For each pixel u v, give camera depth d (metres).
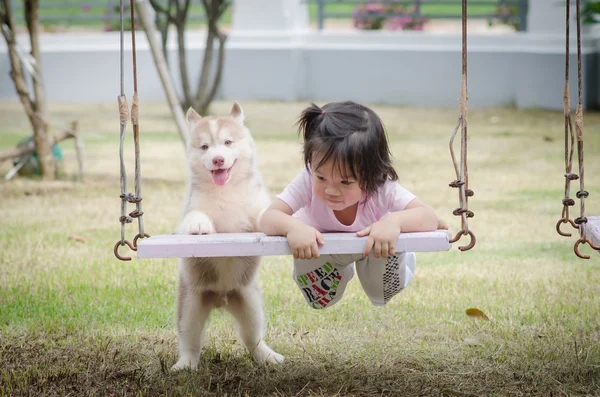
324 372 3.43
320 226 3.38
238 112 3.83
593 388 3.17
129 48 14.15
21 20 17.16
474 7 19.66
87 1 20.00
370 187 3.07
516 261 5.16
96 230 5.98
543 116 11.98
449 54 13.36
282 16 13.97
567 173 3.13
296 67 13.95
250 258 3.61
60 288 4.66
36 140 7.93
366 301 4.46
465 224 2.89
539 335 3.79
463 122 2.91
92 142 10.36
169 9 11.45
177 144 10.23
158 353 3.69
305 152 3.11
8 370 3.46
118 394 3.19
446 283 4.73
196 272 3.56
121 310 4.30
